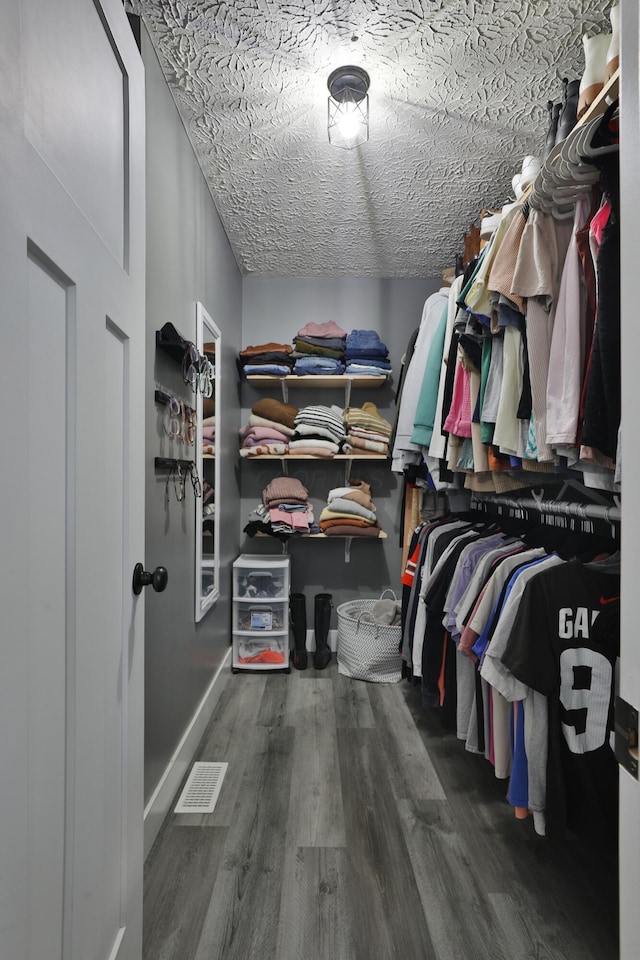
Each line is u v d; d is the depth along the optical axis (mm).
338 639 3168
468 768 1979
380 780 1899
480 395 1681
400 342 3477
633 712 469
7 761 544
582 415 1163
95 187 838
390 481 3455
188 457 2035
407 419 2553
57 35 686
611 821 1271
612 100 984
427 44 1623
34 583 633
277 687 2791
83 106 783
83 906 760
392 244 2988
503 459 1694
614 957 1188
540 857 1505
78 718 749
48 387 673
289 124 1989
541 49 1649
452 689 1937
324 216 2668
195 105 1878
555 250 1346
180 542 1935
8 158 542
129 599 995
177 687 1884
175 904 1334
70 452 738
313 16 1513
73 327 736
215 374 2574
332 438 3121
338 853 1521
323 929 1260
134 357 1034
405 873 1440
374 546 3457
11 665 555
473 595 1681
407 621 2482
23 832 575
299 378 3135
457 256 2621
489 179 2352
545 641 1292
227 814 1704
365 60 1688
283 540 3178
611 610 1308
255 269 3340
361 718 2410
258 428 3139
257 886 1394
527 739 1326
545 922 1281
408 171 2291
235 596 2979
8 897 541
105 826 861
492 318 1533
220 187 2400
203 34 1579
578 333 1184
